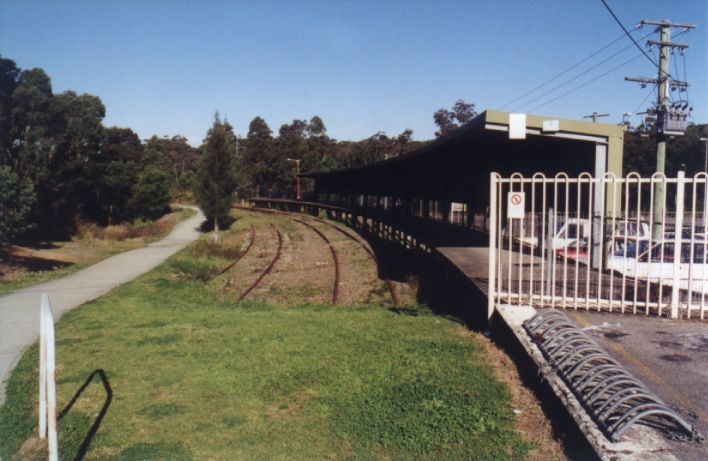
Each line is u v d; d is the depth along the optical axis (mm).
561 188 13602
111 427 5121
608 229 10352
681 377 5324
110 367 6926
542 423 4887
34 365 7129
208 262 21047
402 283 15227
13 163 31734
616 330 6895
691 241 7359
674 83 19531
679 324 7164
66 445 4754
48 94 33781
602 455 3748
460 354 7000
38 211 28906
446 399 5453
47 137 33594
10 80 32312
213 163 36688
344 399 5598
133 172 44594
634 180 7555
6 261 18984
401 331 8430
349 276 16719
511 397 5469
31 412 5555
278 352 7371
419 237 18562
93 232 33750
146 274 16891
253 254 23828
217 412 5426
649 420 4375
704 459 3746
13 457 4578
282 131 115438
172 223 42906
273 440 4793
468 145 13578
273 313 10711
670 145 52469
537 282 9531
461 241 17047
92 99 38281
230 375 6484
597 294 8031
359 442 4703
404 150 80562
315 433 4906
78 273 17312
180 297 13062
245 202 72312
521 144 12883
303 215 48250
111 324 9547
